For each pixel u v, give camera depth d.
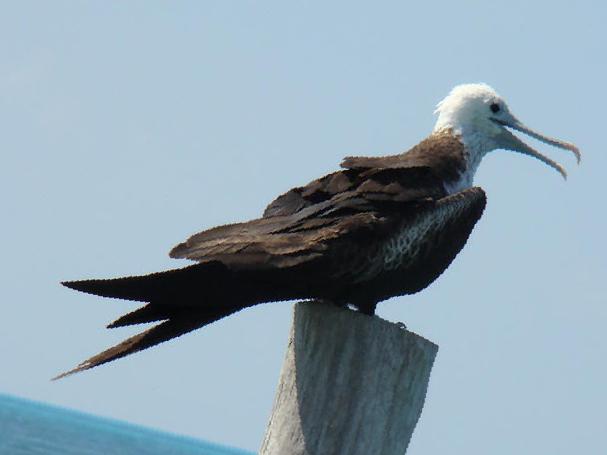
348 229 11.55
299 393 9.74
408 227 12.03
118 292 10.71
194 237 11.41
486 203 12.74
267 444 9.79
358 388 9.67
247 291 11.14
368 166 12.33
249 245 11.21
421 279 12.29
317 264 11.31
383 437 9.71
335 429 9.64
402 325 10.03
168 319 11.06
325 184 12.20
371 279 11.77
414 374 9.77
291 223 11.70
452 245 12.46
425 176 12.84
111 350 10.80
